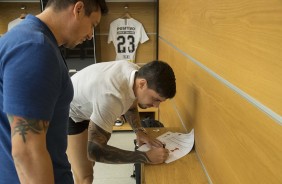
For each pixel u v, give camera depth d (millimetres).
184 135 1454
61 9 823
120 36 3021
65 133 930
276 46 568
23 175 713
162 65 1245
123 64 1400
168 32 2102
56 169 916
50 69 693
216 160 1029
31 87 662
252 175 713
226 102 890
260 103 649
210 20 1027
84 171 1796
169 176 1185
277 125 575
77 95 1428
